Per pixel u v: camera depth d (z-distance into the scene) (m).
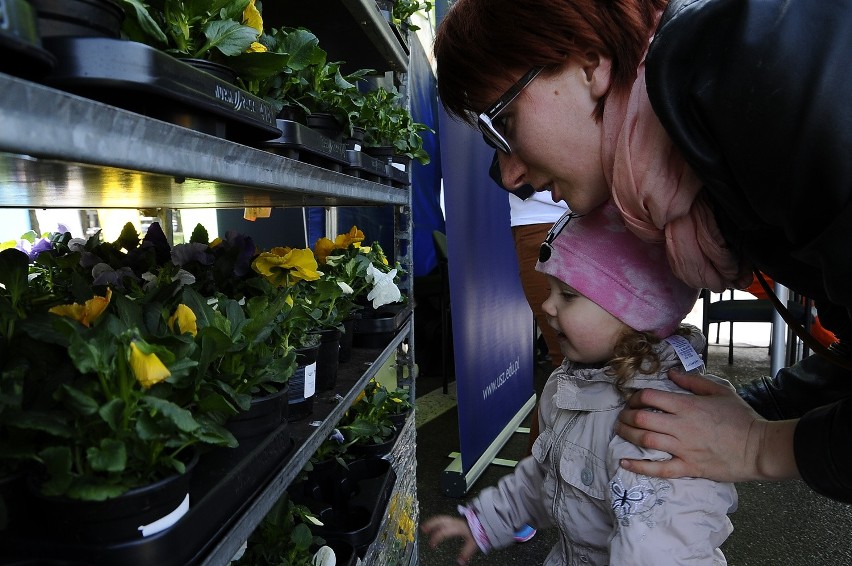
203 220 2.57
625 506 0.79
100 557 0.47
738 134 0.50
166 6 0.66
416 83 3.03
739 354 4.42
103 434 0.49
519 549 1.86
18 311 0.59
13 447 0.47
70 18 0.46
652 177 0.63
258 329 0.72
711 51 0.51
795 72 0.46
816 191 0.48
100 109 0.38
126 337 0.48
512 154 0.83
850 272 0.49
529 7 0.67
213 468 0.63
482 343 2.30
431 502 2.12
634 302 0.86
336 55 1.68
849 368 0.71
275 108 0.92
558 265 0.91
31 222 2.00
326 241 1.47
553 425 1.03
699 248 0.67
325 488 1.30
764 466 0.73
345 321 1.38
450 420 2.97
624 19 0.64
